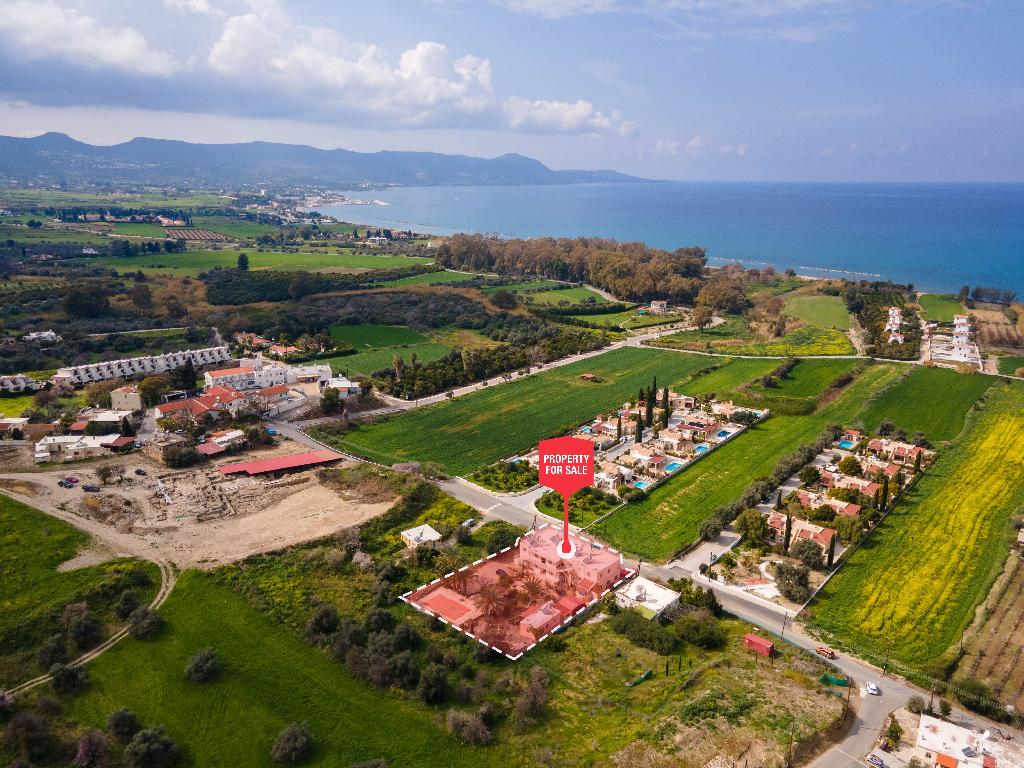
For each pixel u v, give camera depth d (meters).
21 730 69.50
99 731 72.31
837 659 86.06
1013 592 99.31
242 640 87.31
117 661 82.69
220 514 116.25
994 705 76.31
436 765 69.62
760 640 86.69
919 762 68.69
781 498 127.94
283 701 78.25
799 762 68.44
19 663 80.81
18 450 137.50
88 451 136.50
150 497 120.62
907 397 186.62
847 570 106.69
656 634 88.62
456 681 82.31
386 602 96.19
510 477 136.75
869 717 75.62
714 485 135.62
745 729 71.81
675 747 69.25
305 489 127.38
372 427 164.75
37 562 97.06
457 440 156.88
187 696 78.19
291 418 167.00
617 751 69.38
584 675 83.19
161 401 172.12
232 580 97.50
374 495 125.38
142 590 94.56
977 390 191.12
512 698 79.31
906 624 93.31
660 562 109.00
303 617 92.38
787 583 99.25
